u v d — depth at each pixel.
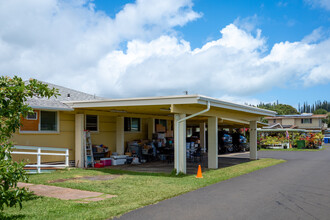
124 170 13.27
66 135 14.64
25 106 6.19
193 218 6.03
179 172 11.89
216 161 14.30
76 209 6.52
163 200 7.53
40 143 13.44
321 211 6.70
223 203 7.27
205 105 12.19
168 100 11.34
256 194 8.36
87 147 15.22
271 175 12.18
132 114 17.66
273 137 36.34
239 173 12.58
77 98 17.17
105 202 7.14
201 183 9.84
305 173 12.88
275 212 6.57
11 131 6.35
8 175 5.31
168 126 22.62
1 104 5.75
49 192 8.41
